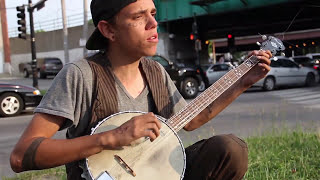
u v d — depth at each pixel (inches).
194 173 71.2
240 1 843.4
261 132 239.1
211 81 661.9
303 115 333.4
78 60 72.4
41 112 66.2
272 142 194.5
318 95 521.0
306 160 159.9
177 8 953.5
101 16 71.2
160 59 561.6
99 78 70.9
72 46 1349.7
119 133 62.2
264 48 85.5
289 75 665.0
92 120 69.8
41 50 1438.2
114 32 71.4
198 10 916.0
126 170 67.4
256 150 181.6
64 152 61.4
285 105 402.6
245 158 69.6
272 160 162.7
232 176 69.7
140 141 69.6
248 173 144.3
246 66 83.7
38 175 169.0
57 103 66.7
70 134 73.6
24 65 1272.1
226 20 996.6
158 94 77.0
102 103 70.0
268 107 403.5
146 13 70.1
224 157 68.2
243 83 84.0
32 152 60.9
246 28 1056.8
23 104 440.5
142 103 75.5
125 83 74.6
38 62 1288.1
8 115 431.2
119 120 69.5
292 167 154.7
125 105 73.0
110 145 62.3
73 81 68.7
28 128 65.2
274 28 1047.0
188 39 1094.4
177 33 1074.1
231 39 956.6
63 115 66.0
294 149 181.2
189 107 78.8
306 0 677.3
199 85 594.6
